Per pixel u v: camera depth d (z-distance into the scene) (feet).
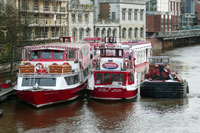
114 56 122.93
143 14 328.70
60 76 111.65
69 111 108.17
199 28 443.73
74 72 117.70
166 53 280.31
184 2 449.48
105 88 117.08
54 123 97.86
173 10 386.52
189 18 444.96
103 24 283.18
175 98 120.26
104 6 301.84
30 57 119.96
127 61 121.29
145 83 121.08
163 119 100.94
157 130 92.99
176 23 395.75
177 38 373.40
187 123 97.71
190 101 118.01
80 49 126.93
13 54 156.46
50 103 112.47
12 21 154.61
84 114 105.50
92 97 120.67
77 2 256.52
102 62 119.65
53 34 231.09
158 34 344.28
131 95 119.75
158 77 125.80
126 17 306.76
